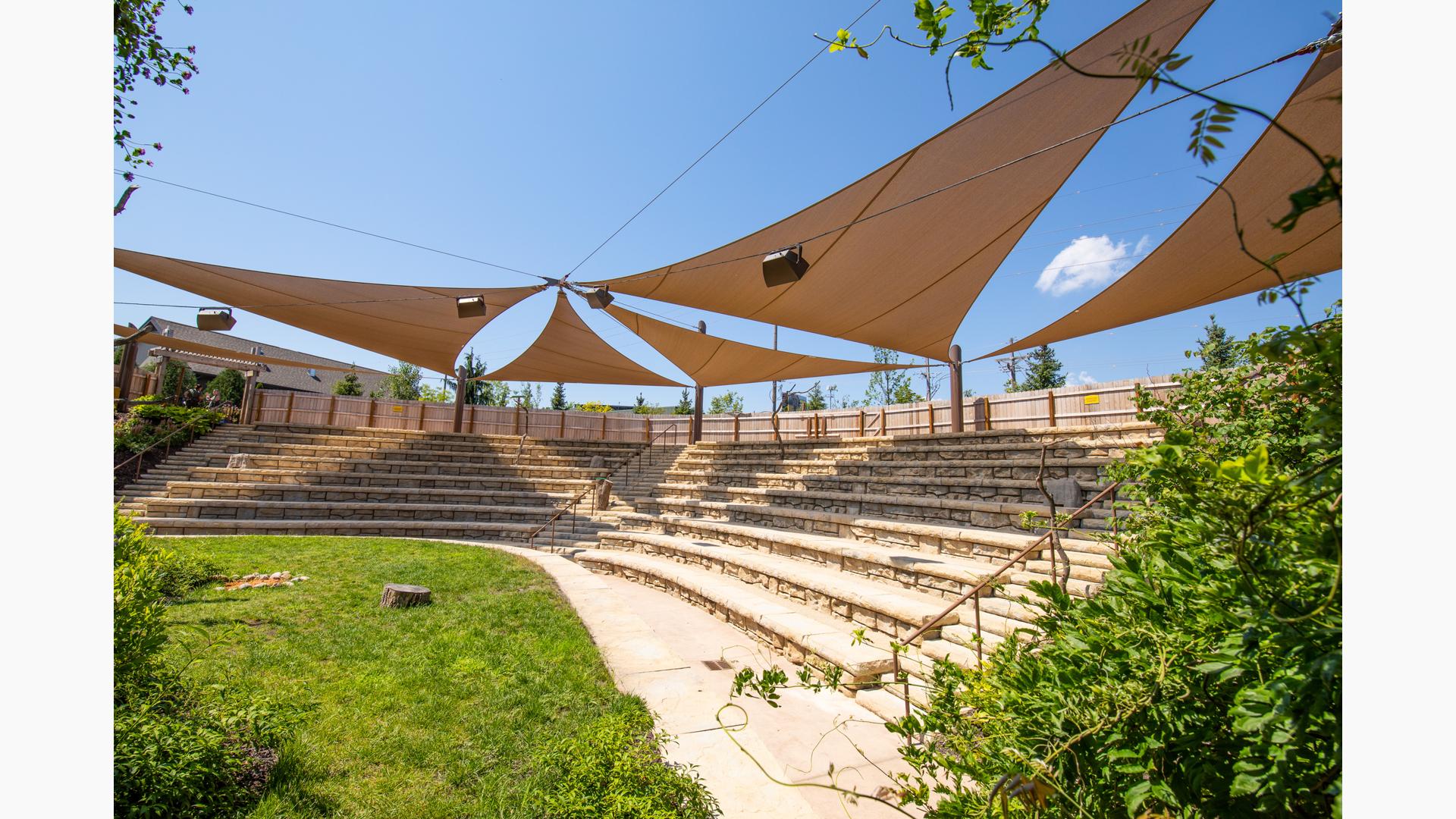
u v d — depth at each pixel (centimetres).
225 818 325
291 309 1377
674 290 1109
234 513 1573
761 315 1189
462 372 2394
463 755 415
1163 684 182
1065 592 253
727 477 1747
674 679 581
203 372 3572
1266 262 126
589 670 578
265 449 1952
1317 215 686
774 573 920
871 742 479
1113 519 334
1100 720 191
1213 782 177
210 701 393
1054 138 679
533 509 1781
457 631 684
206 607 740
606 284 1130
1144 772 183
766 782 404
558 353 1914
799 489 1426
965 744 244
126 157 578
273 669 553
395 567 1028
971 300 1091
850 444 1609
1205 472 150
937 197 779
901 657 614
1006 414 1720
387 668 566
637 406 6462
